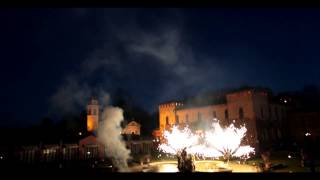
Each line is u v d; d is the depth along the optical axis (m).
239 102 56.47
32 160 41.75
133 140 60.62
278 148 51.12
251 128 52.28
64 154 46.03
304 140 55.31
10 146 41.22
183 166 27.84
